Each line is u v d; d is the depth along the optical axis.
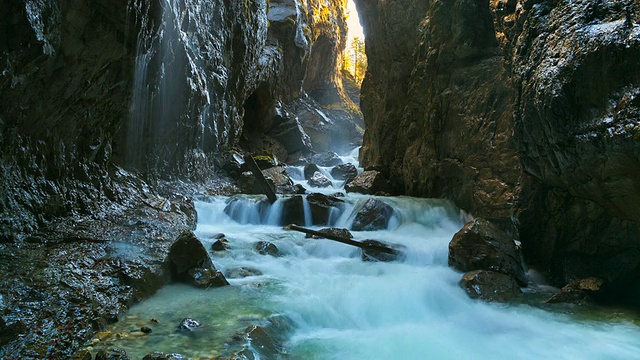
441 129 11.80
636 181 5.39
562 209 7.25
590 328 5.65
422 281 7.02
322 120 30.02
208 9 14.03
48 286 4.81
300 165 24.70
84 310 4.69
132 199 8.76
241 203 11.84
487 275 6.88
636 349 5.05
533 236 7.90
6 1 4.64
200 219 11.02
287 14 27.02
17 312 4.21
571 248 7.26
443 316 6.20
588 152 5.76
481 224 7.76
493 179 9.30
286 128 26.27
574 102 5.78
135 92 8.63
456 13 11.02
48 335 4.13
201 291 6.20
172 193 11.16
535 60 6.61
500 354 4.92
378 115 17.02
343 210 11.58
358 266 7.90
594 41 5.46
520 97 7.13
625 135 5.06
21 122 5.80
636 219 5.92
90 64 6.49
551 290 7.15
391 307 6.20
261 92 25.31
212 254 7.73
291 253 8.59
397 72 15.25
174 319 5.13
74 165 7.30
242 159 17.95
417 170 12.92
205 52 13.30
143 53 7.70
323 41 33.94
